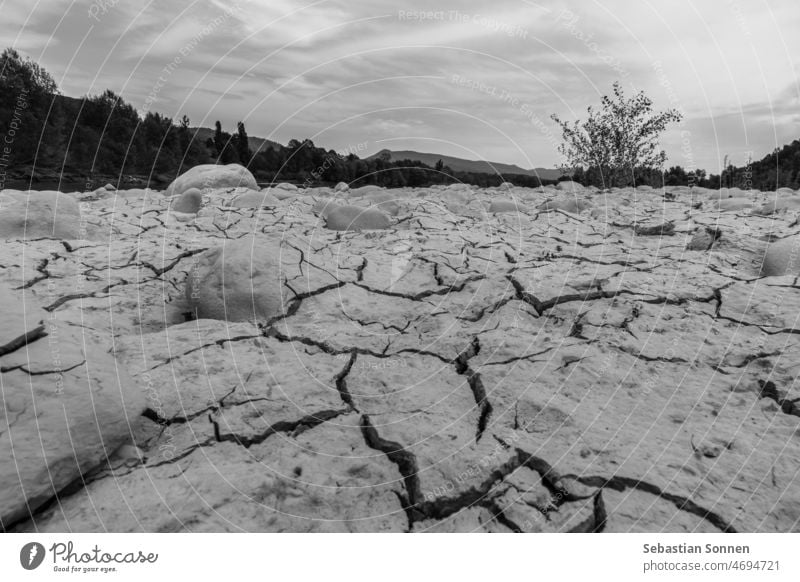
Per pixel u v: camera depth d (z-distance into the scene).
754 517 1.34
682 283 3.03
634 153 9.45
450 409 1.84
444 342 2.36
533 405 1.83
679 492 1.42
